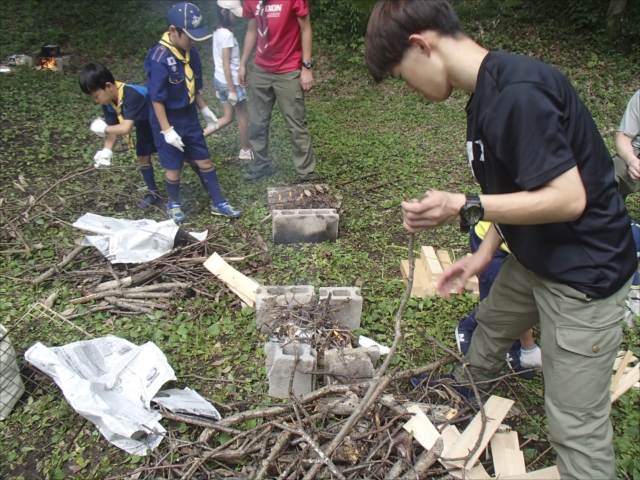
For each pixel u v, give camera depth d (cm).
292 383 271
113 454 263
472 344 279
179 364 320
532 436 273
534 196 164
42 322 352
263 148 579
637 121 407
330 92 927
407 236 480
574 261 187
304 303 337
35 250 431
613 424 287
